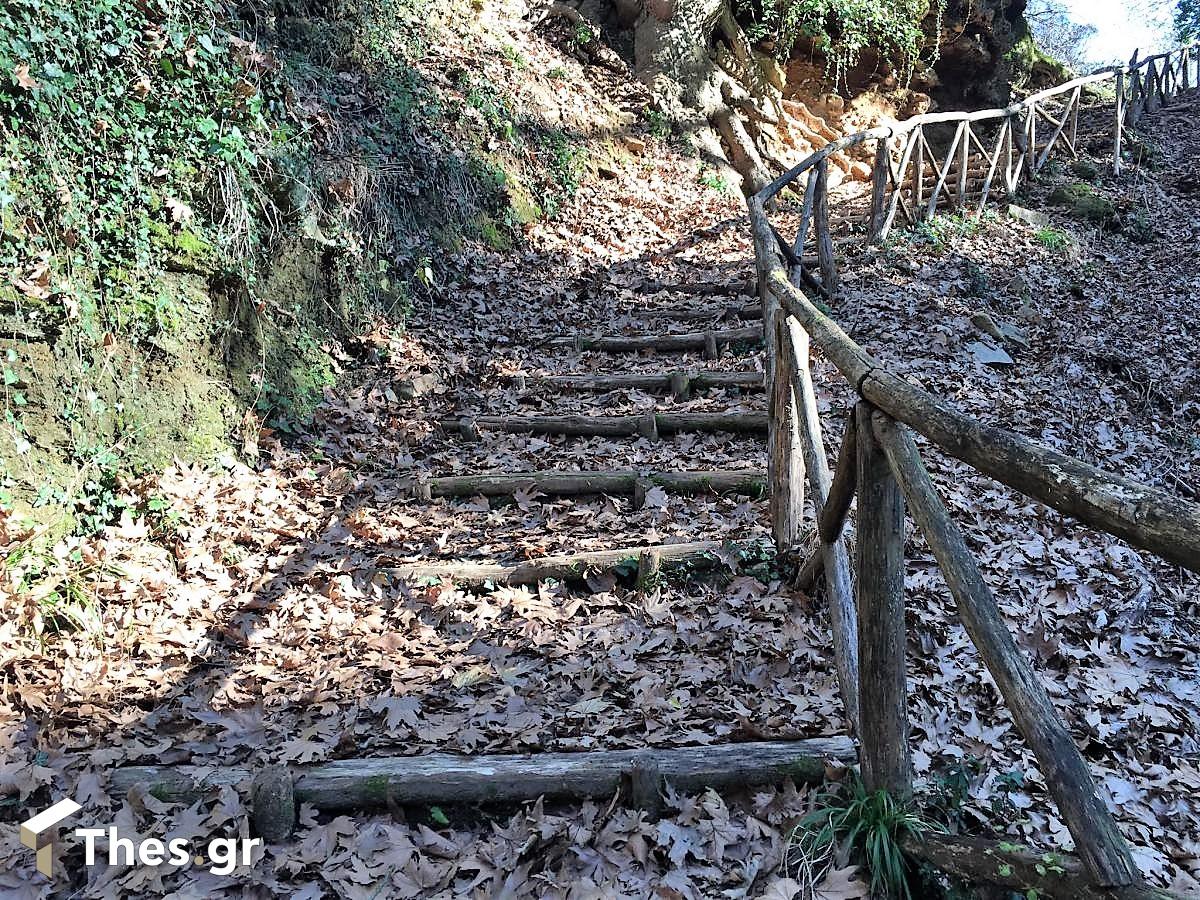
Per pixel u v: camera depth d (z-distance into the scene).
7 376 3.64
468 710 2.98
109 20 4.41
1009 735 2.86
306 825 2.50
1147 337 7.40
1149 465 5.48
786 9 12.03
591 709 2.95
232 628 3.46
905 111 13.62
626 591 3.75
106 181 4.29
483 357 6.16
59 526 3.66
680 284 7.57
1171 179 11.62
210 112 4.97
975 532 4.13
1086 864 1.60
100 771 2.66
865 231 8.80
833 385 5.54
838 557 3.11
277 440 4.79
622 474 4.61
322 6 7.26
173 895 2.27
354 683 3.13
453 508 4.50
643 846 2.36
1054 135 11.09
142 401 4.23
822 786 2.53
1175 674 3.36
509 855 2.37
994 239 8.80
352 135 6.55
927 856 2.14
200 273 4.71
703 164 10.81
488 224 7.68
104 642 3.30
